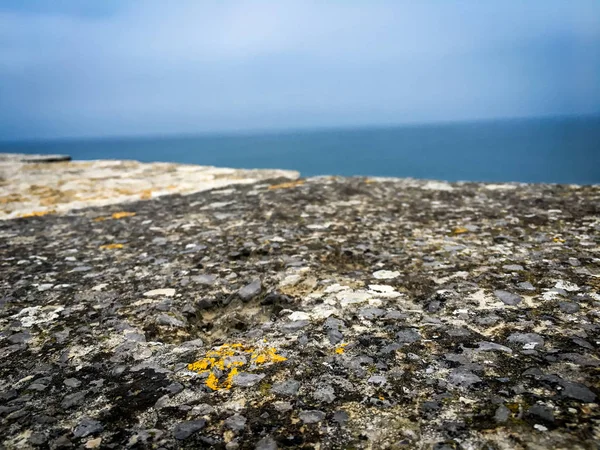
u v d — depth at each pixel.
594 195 0.59
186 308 0.31
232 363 0.24
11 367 0.25
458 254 0.38
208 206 0.68
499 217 0.50
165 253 0.44
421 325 0.27
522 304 0.28
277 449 0.18
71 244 0.50
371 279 0.34
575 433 0.18
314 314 0.29
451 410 0.19
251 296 0.33
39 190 1.01
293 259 0.39
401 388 0.21
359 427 0.19
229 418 0.20
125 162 1.49
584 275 0.32
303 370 0.23
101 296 0.34
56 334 0.29
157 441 0.19
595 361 0.22
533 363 0.22
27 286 0.37
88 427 0.20
